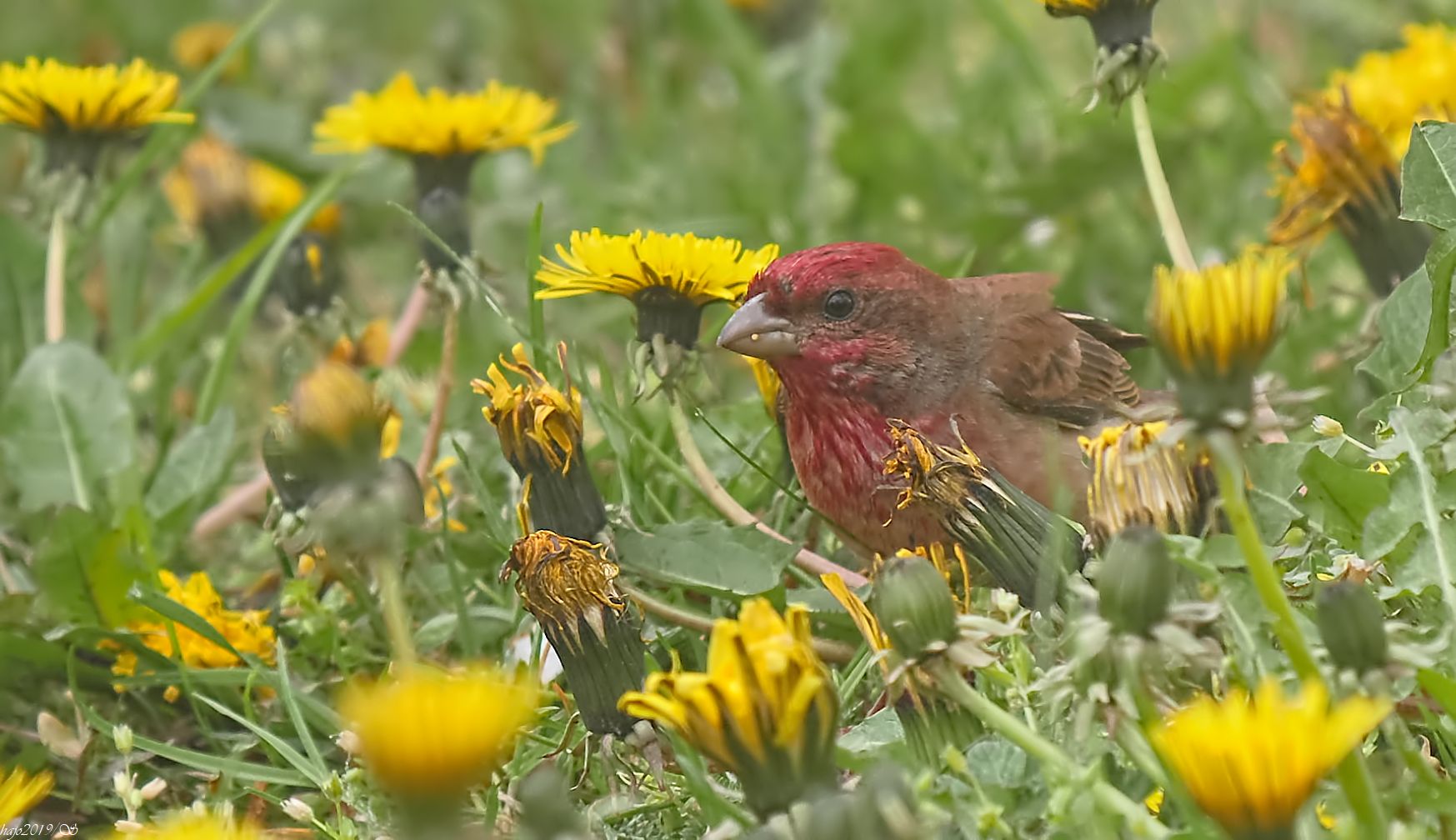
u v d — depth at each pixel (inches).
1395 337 303.6
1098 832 191.5
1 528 365.4
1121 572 185.3
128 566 313.1
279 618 320.8
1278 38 578.2
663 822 243.4
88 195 381.4
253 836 189.5
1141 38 323.3
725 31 567.2
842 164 530.0
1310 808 195.5
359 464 232.8
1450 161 309.6
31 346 419.5
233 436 373.7
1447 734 221.3
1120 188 491.8
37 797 212.4
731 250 303.6
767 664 174.2
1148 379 453.1
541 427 273.3
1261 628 223.5
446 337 354.3
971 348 332.2
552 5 641.6
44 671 307.6
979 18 634.2
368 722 165.6
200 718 289.9
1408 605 243.3
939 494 244.2
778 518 337.1
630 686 241.8
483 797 259.3
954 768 198.7
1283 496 263.9
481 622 308.8
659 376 306.5
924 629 196.2
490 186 559.5
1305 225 352.5
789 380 327.0
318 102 617.0
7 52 631.2
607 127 604.7
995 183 527.5
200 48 592.7
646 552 292.5
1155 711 185.2
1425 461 242.2
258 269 441.1
